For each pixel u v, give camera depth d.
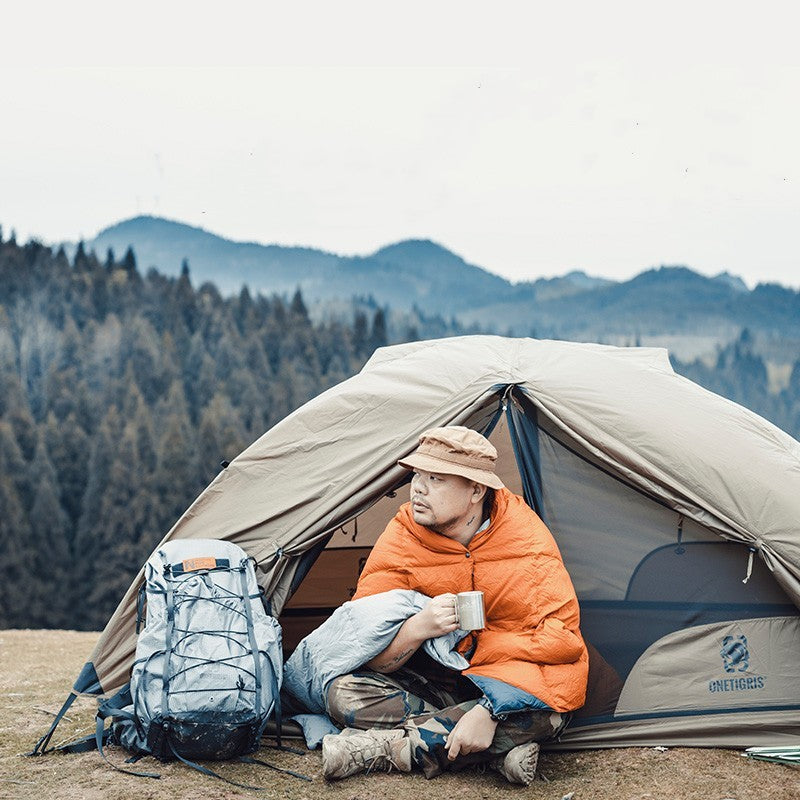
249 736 4.45
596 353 5.55
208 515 5.31
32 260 141.88
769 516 4.89
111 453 78.88
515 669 4.34
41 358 128.25
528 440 5.18
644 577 5.03
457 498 4.55
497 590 4.53
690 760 4.61
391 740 4.37
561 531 5.11
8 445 78.31
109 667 5.15
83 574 73.19
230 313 145.50
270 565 5.17
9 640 8.57
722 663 4.89
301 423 5.36
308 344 142.38
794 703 4.82
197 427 106.50
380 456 5.14
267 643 4.55
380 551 4.80
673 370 5.98
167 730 4.32
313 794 4.14
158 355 122.38
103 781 4.21
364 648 4.54
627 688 4.91
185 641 4.41
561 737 4.84
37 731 5.12
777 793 4.18
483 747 4.25
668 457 4.97
